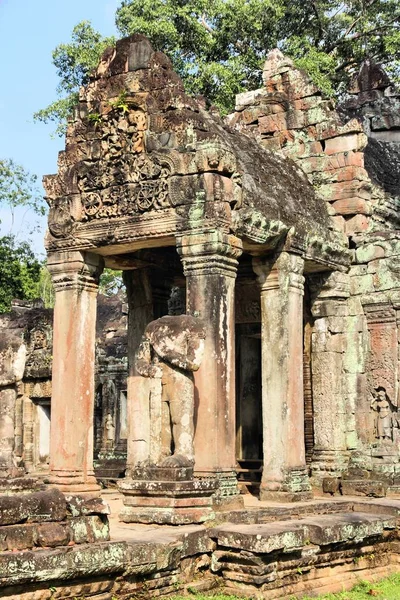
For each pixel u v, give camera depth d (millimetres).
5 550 7945
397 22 30922
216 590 10398
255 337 18875
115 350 25703
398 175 20969
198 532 10461
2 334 11344
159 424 11508
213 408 12633
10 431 10992
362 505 13812
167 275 17422
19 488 9977
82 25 29562
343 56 31594
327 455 16469
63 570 8117
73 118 15008
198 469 12570
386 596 11195
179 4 29297
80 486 14445
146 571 9391
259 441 19125
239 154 15109
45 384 25141
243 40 29453
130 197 13992
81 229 14703
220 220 13039
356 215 17094
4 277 32500
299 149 17750
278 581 10523
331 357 16688
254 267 15102
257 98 18422
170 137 13656
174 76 13961
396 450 16094
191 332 11391
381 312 16484
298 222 15164
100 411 25344
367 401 16516
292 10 30281
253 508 12547
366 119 23969
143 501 11203
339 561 11711
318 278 16828
